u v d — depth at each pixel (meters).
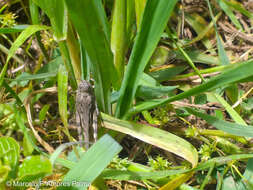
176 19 0.38
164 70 0.33
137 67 0.26
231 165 0.27
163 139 0.26
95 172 0.22
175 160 0.31
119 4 0.26
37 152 0.28
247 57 0.35
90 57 0.25
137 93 0.28
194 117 0.32
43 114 0.29
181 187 0.27
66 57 0.28
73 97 0.30
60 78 0.26
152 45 0.25
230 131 0.26
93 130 0.27
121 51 0.28
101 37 0.24
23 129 0.27
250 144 0.29
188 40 0.36
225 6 0.36
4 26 0.33
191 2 0.39
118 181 0.28
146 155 0.31
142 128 0.27
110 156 0.23
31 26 0.26
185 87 0.33
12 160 0.22
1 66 0.34
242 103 0.32
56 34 0.25
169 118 0.30
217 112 0.30
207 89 0.24
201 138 0.29
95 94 0.27
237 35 0.37
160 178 0.27
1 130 0.29
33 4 0.28
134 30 0.33
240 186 0.27
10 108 0.29
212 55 0.36
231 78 0.23
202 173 0.28
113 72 0.26
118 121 0.27
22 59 0.35
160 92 0.27
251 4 0.39
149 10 0.24
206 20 0.38
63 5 0.24
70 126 0.30
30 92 0.30
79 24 0.23
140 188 0.28
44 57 0.33
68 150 0.29
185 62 0.35
